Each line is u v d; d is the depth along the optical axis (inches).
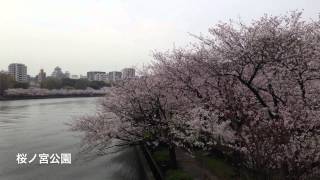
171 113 701.9
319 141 402.3
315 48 482.6
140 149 1023.6
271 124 392.2
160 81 694.5
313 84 510.0
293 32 490.9
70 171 843.4
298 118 427.2
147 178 722.2
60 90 5418.3
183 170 660.7
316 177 406.6
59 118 2062.0
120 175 808.3
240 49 516.4
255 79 548.1
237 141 466.9
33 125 1722.4
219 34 535.2
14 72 7731.3
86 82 6028.5
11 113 2423.7
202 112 491.5
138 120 734.5
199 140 550.0
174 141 633.6
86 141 906.1
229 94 521.3
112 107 764.6
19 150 1085.1
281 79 512.4
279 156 366.6
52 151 1067.3
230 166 628.1
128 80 766.5
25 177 786.2
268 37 489.7
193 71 604.4
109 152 980.6
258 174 369.1
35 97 4837.6
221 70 551.8
